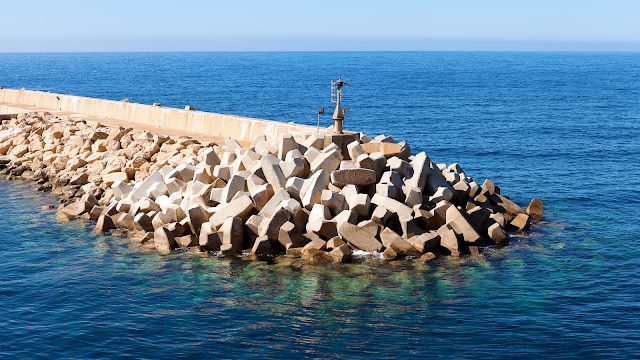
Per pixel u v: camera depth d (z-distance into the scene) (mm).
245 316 12586
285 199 17094
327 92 84250
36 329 11875
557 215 21359
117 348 11156
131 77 118438
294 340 11578
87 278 14641
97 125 29297
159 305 13094
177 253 16500
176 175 20266
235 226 16250
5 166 28141
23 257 16188
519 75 134000
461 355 11062
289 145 18969
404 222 16438
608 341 11602
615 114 57719
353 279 14594
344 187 17500
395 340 11609
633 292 14055
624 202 23453
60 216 19891
